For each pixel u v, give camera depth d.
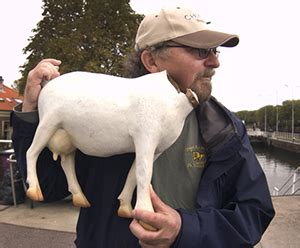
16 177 7.28
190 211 1.64
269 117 98.44
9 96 35.75
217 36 1.47
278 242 5.45
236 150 1.79
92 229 1.87
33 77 1.49
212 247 1.57
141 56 1.59
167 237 1.45
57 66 1.54
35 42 21.73
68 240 5.53
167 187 1.73
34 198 1.35
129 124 1.28
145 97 1.27
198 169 1.79
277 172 44.06
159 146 1.34
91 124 1.29
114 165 1.76
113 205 1.76
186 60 1.47
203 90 1.50
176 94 1.30
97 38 19.84
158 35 1.49
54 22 21.66
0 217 6.52
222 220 1.63
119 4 20.98
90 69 18.44
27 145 1.63
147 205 1.34
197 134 1.83
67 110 1.31
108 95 1.30
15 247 5.23
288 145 66.19
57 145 1.36
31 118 1.57
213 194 1.76
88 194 1.85
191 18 1.50
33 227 6.02
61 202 7.46
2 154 7.70
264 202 1.80
